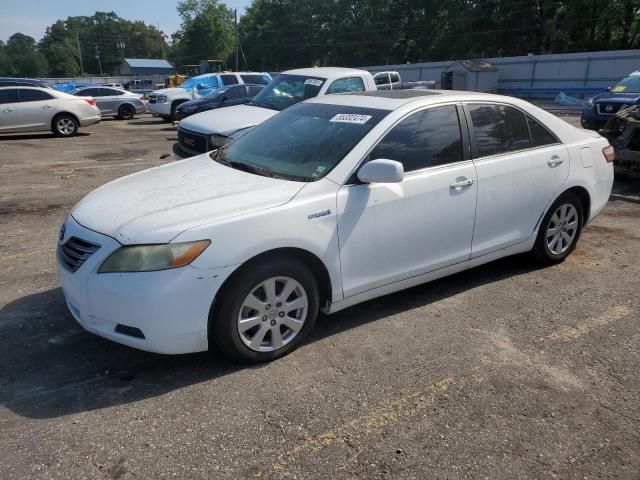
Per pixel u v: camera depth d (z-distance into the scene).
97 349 3.58
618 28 49.19
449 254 4.20
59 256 3.39
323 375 3.31
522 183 4.54
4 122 15.31
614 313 4.18
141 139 15.53
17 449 2.63
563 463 2.62
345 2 65.81
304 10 67.31
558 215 5.00
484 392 3.16
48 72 126.25
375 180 3.50
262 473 2.52
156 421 2.86
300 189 3.46
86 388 3.15
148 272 2.98
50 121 15.96
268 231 3.21
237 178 3.70
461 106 4.28
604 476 2.54
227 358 3.48
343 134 3.89
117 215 3.28
